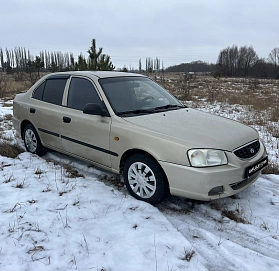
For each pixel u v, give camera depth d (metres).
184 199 3.94
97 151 4.21
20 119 5.70
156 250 2.80
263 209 3.69
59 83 4.98
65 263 2.59
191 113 4.41
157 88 5.04
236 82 31.75
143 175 3.70
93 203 3.65
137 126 3.73
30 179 4.33
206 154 3.30
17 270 2.50
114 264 2.59
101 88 4.27
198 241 3.04
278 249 2.95
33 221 3.21
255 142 3.87
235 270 2.63
